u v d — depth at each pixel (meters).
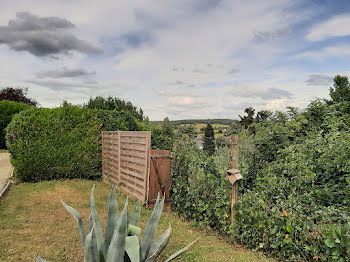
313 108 7.45
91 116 11.22
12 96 36.88
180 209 6.24
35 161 10.30
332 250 3.35
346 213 3.69
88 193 8.59
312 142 5.32
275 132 6.59
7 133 10.33
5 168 13.17
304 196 4.43
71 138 10.75
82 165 10.94
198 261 3.87
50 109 10.88
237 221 4.66
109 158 10.21
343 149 4.56
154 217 2.71
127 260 2.40
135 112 20.80
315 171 5.11
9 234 5.03
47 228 5.39
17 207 6.81
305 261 3.65
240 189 5.38
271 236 4.12
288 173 4.91
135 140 7.68
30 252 4.28
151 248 2.73
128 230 2.48
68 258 4.07
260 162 6.29
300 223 3.75
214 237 4.94
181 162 6.62
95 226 2.51
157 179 6.90
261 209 4.33
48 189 8.99
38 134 10.36
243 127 7.77
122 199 7.78
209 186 5.37
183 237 4.89
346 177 4.39
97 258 2.36
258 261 3.88
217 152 6.76
